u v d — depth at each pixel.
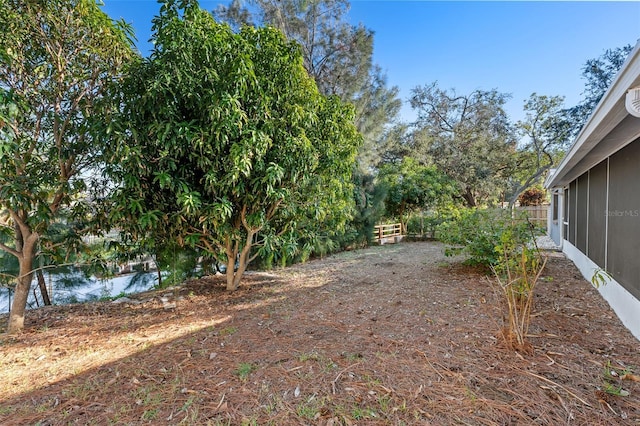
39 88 3.41
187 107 3.85
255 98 4.05
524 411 1.90
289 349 2.85
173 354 2.82
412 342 2.90
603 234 4.41
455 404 1.98
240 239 4.95
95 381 2.37
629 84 2.01
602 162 4.52
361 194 11.02
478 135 17.14
